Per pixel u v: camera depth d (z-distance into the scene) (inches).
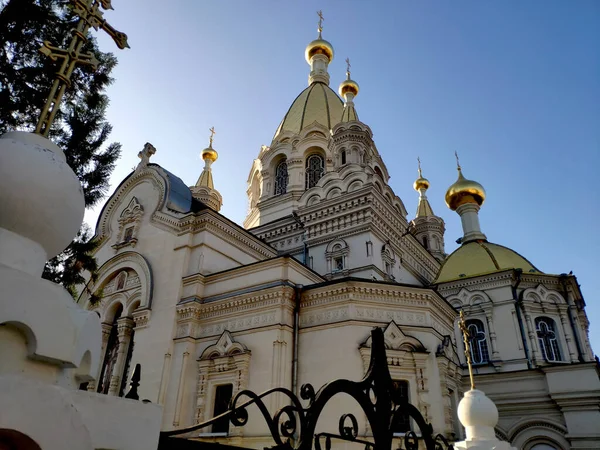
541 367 995.3
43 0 542.0
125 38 177.3
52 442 89.4
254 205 1718.8
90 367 117.8
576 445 908.0
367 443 190.1
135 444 105.0
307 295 801.6
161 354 837.8
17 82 542.0
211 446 132.1
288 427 158.7
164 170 1077.8
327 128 1617.9
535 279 1328.7
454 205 1707.7
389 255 1210.6
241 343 786.8
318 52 2027.6
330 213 1233.4
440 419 713.6
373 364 208.5
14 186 114.4
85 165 653.9
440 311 868.0
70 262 653.9
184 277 903.1
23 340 102.7
